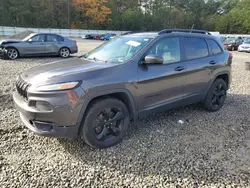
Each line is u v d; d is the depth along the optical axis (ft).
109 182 7.97
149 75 10.87
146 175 8.38
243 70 34.37
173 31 12.91
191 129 12.40
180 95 12.63
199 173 8.54
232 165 9.11
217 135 11.78
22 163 8.86
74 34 151.53
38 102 8.68
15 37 41.98
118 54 11.51
